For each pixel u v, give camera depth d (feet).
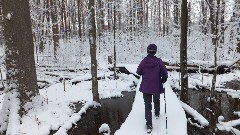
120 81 44.83
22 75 25.58
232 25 31.73
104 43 64.95
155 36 69.56
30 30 26.40
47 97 31.76
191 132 24.52
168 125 21.22
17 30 25.25
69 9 103.40
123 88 40.96
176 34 50.31
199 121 25.98
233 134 24.02
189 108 28.40
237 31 32.58
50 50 62.23
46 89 39.17
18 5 25.14
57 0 77.46
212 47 36.83
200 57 53.36
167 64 50.83
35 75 27.12
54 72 51.67
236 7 32.19
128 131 20.74
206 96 36.52
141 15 79.30
